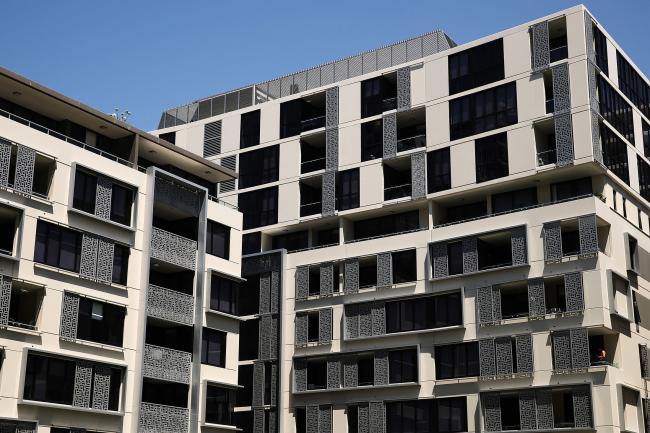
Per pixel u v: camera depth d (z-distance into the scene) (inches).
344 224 2760.8
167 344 2249.0
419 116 2733.8
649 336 2461.9
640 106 2763.3
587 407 2197.3
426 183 2615.7
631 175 2596.0
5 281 1812.3
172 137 3171.8
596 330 2265.0
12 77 1982.0
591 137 2374.5
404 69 2746.1
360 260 2699.3
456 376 2423.7
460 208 2640.3
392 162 2721.5
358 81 2832.2
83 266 1983.3
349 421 2576.3
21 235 1863.9
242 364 2773.1
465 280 2479.1
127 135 2240.4
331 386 2615.7
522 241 2395.4
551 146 2529.5
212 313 2276.1
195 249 2285.9
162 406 2081.7
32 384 1827.0
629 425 2247.8
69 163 2003.0
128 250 2106.3
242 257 2876.5
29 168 1910.7
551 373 2267.5
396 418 2495.1
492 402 2341.3
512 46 2564.0
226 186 2994.6
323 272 2731.3
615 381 2215.8
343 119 2824.8
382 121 2743.6
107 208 2069.4
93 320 1987.0
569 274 2303.2
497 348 2367.1
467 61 2640.3
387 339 2568.9
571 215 2345.0
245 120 3031.5
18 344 1819.6
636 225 2593.5
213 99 3213.6
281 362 2696.9
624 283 2380.7
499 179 2488.9
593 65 2474.2
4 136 1881.2
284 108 2960.1
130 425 2007.9
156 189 2213.3
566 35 2536.9
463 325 2438.5
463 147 2576.3
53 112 2129.7
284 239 2903.5
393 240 2637.8
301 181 2864.2
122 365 2010.3
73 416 1895.9
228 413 2263.8
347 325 2642.7
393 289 2596.0
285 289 2783.0
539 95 2480.3
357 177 2748.5
